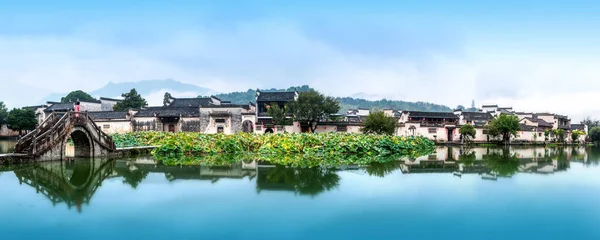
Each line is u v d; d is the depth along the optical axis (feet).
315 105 185.37
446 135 218.18
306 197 48.37
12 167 72.79
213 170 72.28
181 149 104.88
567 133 250.78
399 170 73.97
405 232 36.09
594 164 92.53
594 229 37.37
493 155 123.34
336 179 61.62
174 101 246.06
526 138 226.79
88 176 64.28
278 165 80.89
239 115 200.34
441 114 240.12
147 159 92.53
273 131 194.08
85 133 89.25
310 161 90.48
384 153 119.24
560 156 121.08
